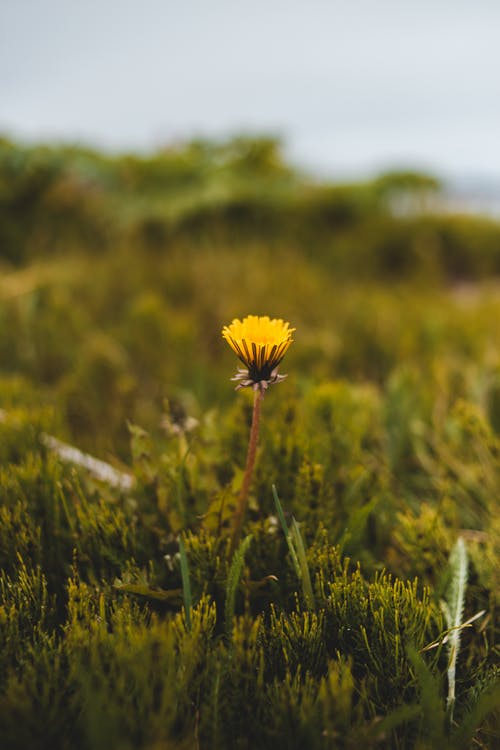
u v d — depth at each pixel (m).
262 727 0.51
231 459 0.67
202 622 0.54
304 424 0.71
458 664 0.58
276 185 2.82
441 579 0.59
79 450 0.75
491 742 0.53
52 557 0.61
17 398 0.82
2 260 1.97
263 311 1.39
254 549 0.60
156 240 2.41
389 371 1.12
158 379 1.04
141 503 0.63
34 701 0.51
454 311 1.52
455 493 0.72
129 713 0.50
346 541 0.60
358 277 2.37
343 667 0.52
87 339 1.17
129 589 0.57
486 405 0.83
